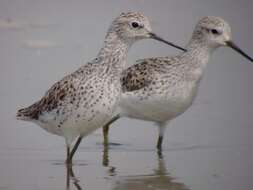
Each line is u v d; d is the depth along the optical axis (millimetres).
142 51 20516
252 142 15180
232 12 24016
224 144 15141
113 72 13188
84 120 13062
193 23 22953
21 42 21422
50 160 14242
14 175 13289
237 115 16750
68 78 13234
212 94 18094
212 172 13422
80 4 24828
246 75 19219
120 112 15352
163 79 14883
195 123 16422
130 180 13055
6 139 15352
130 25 13656
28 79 18672
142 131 16250
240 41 21344
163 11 24344
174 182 12898
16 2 25047
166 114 15078
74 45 21047
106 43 13453
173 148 15078
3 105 17031
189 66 15047
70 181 12977
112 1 25219
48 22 23219
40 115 13555
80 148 15102
